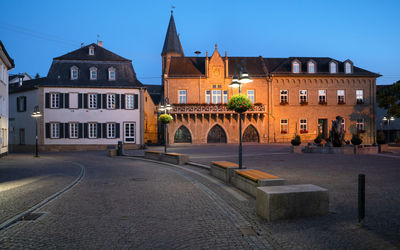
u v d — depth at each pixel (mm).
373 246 4184
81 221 5695
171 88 37719
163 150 27875
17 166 17188
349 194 7594
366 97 38938
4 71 25453
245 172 8953
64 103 34562
